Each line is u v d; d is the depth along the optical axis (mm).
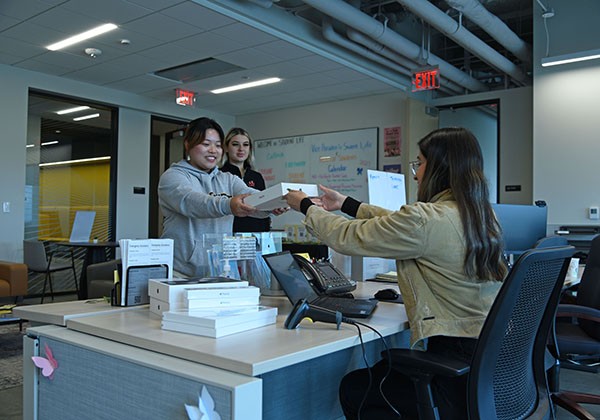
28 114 6508
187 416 1067
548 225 5555
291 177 8008
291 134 8031
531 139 6543
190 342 1212
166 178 2033
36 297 6492
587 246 5297
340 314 1383
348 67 5965
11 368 3355
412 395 1419
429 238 1354
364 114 7316
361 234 1421
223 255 1880
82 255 6938
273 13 4953
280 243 2119
